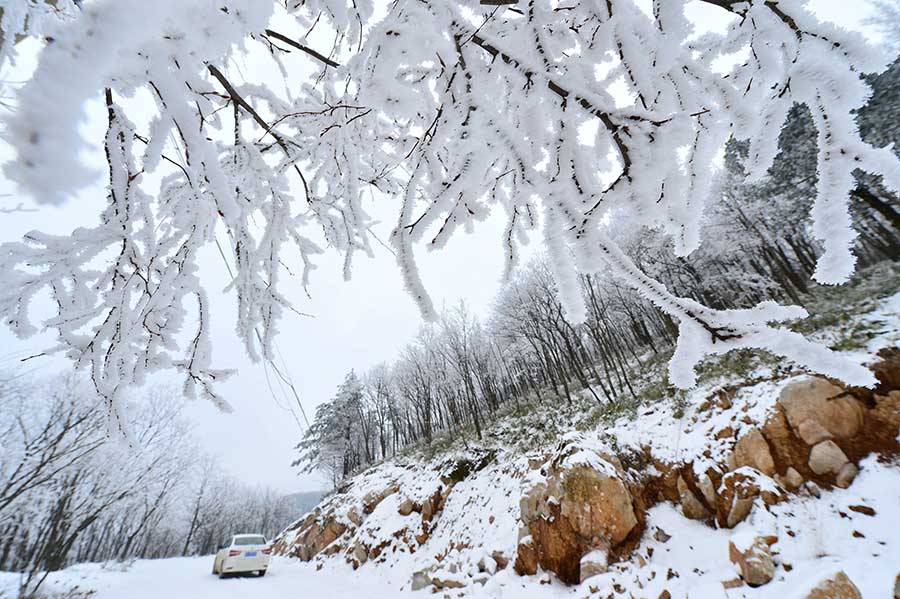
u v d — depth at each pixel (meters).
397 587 7.79
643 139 1.06
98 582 8.38
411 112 1.41
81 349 1.68
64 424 8.15
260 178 2.16
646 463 6.84
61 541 8.29
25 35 0.71
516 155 1.08
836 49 1.08
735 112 1.26
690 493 5.99
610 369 17.86
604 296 18.44
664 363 13.51
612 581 4.88
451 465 11.29
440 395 24.27
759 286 13.80
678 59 1.29
